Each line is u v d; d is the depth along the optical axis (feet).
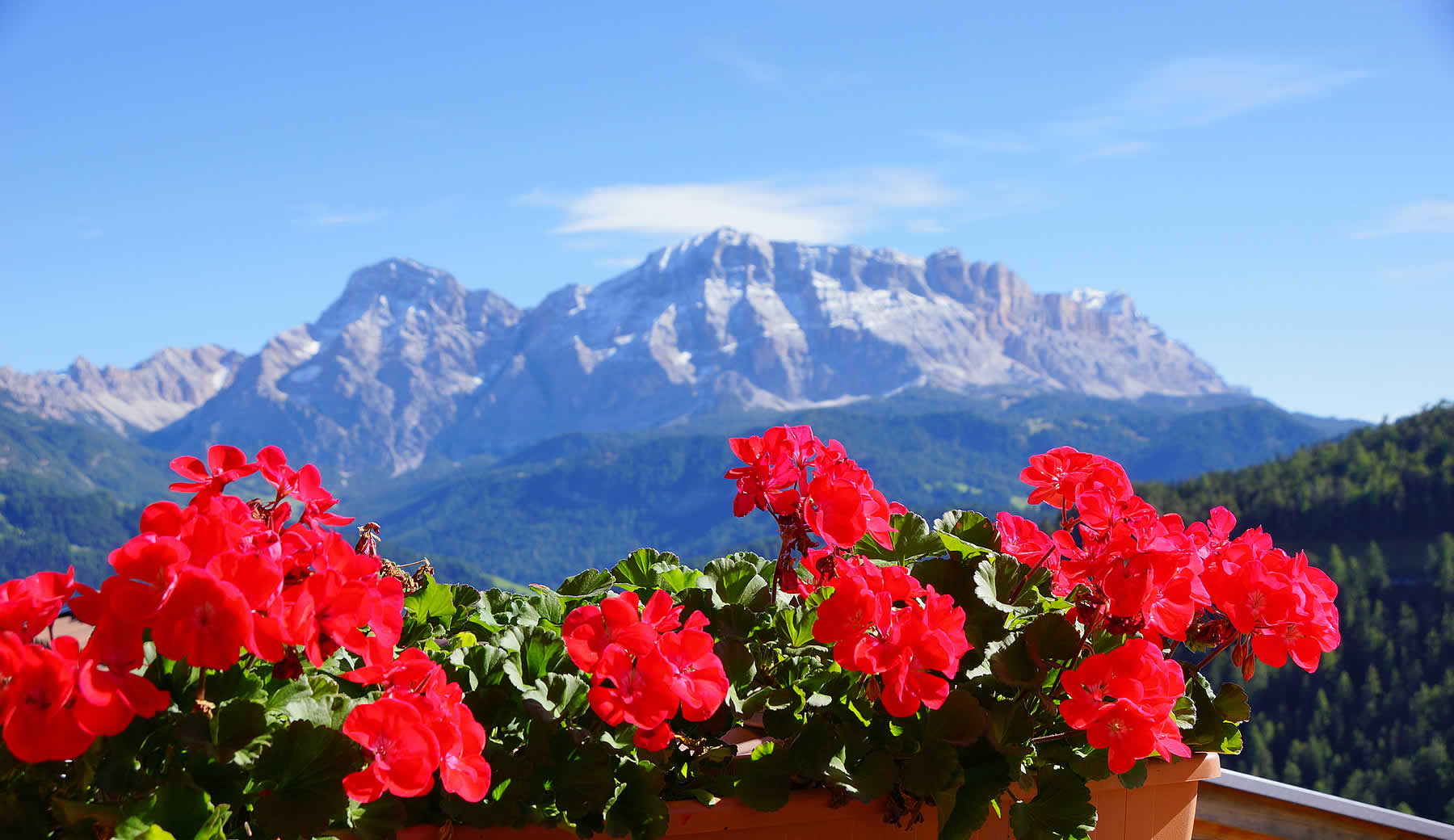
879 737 5.38
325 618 4.21
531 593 6.43
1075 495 5.56
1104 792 5.88
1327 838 8.80
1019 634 5.60
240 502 4.58
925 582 5.94
